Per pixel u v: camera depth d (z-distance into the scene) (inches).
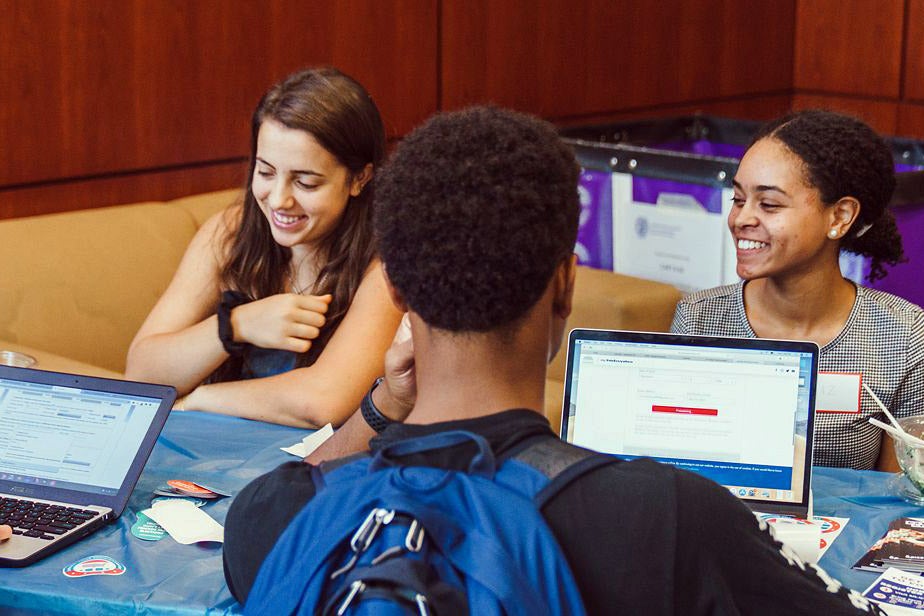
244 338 86.0
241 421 79.5
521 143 37.6
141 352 89.5
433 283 37.1
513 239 36.6
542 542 35.6
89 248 117.0
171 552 59.0
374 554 36.4
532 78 167.8
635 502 36.3
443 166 37.3
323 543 36.9
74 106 125.0
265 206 85.0
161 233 122.6
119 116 128.6
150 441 64.4
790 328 80.7
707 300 84.0
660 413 63.7
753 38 199.2
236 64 136.8
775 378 63.1
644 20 180.9
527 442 37.8
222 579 56.0
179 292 94.3
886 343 78.9
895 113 200.1
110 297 116.7
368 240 86.9
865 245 82.7
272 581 38.1
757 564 37.1
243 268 90.5
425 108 156.1
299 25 141.3
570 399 64.3
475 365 38.2
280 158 82.5
